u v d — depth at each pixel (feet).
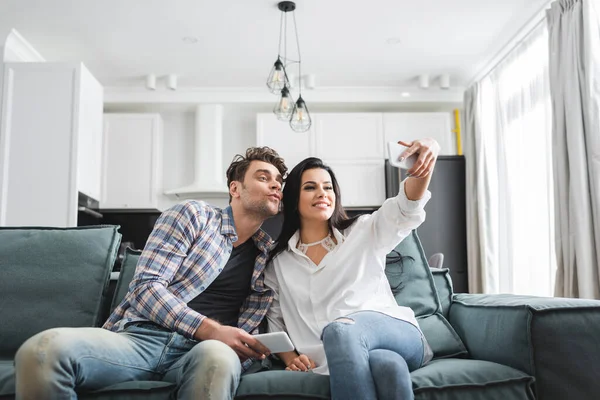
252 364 5.00
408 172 4.88
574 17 10.63
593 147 9.98
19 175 13.09
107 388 4.07
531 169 13.02
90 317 5.49
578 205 10.14
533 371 4.31
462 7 12.51
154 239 4.94
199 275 5.03
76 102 13.39
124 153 17.33
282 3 12.21
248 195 5.33
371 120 17.61
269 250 5.50
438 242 16.37
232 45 14.49
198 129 17.75
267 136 17.49
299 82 16.47
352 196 17.25
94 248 5.80
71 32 13.60
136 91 17.48
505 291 14.20
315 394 4.08
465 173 16.78
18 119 13.26
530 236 12.94
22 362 3.57
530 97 13.11
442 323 5.59
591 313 4.39
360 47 14.67
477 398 4.12
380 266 5.32
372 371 3.93
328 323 4.58
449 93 17.74
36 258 5.66
